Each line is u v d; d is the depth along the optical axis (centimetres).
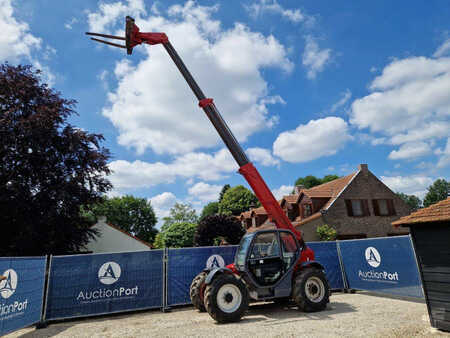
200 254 988
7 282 625
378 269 915
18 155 1485
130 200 5162
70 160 1650
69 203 1540
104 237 2359
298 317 694
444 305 517
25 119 1488
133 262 901
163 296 903
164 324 701
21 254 1462
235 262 831
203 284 820
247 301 696
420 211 574
